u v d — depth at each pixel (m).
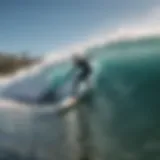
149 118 13.70
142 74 14.61
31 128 15.19
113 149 13.51
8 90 18.48
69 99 15.31
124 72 14.95
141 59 14.99
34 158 14.09
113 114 14.23
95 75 15.41
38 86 17.67
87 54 16.11
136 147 13.37
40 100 16.47
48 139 14.62
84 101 14.93
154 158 13.05
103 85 15.01
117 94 14.62
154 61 14.75
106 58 15.67
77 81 15.69
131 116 13.97
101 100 14.70
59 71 17.23
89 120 14.50
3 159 13.99
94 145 13.93
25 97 17.23
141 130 13.56
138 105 14.06
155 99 13.97
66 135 14.59
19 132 15.16
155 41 15.24
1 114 16.14
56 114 15.17
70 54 17.16
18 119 15.70
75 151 14.10
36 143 14.59
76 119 14.75
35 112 15.73
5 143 14.77
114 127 13.98
